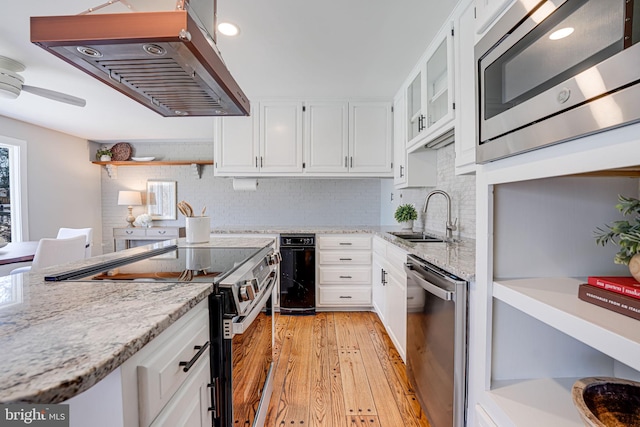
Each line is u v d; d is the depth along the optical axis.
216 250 1.62
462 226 2.24
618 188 0.92
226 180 4.80
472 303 1.16
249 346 1.18
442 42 1.85
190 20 0.88
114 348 0.51
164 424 0.66
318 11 1.70
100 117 3.52
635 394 0.68
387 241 2.42
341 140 3.17
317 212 4.46
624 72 0.50
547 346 0.93
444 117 1.78
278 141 3.17
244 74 2.55
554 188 0.92
